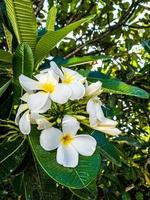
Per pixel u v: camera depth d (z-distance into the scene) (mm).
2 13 420
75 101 337
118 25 905
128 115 916
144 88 802
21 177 405
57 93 317
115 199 764
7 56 362
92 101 335
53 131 312
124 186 832
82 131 341
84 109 343
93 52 979
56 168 305
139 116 930
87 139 319
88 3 991
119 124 900
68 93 317
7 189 548
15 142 356
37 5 818
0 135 372
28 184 391
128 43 982
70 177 302
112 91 357
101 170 720
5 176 348
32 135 319
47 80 328
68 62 397
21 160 355
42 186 379
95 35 1013
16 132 357
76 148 314
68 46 959
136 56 979
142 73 795
